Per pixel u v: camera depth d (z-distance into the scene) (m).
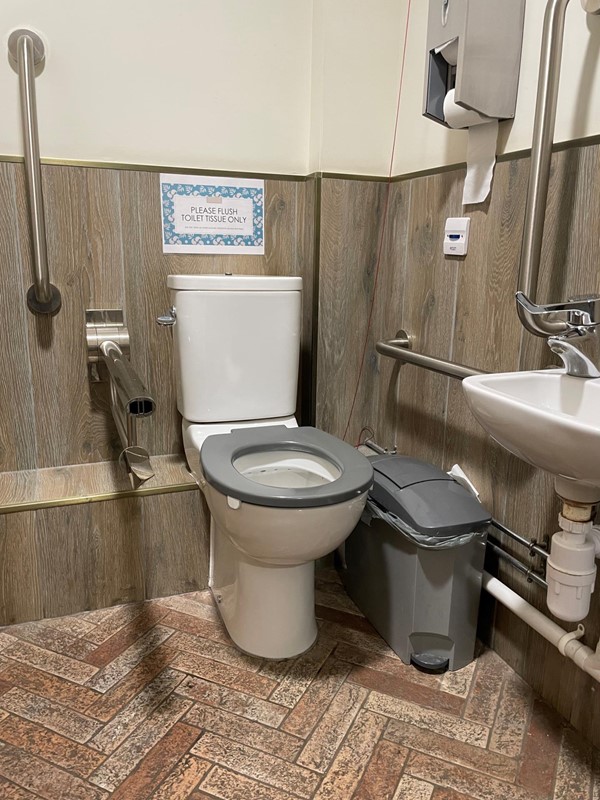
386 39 1.80
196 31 1.72
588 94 1.16
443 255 1.62
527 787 1.15
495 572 1.53
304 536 1.29
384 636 1.58
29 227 1.61
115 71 1.67
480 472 1.54
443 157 1.63
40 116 1.63
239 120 1.82
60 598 1.66
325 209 1.83
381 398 2.00
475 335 1.52
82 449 1.85
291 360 1.76
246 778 1.16
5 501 1.59
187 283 1.62
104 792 1.12
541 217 1.17
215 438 1.56
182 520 1.74
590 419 1.08
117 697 1.37
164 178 1.76
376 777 1.17
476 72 1.31
